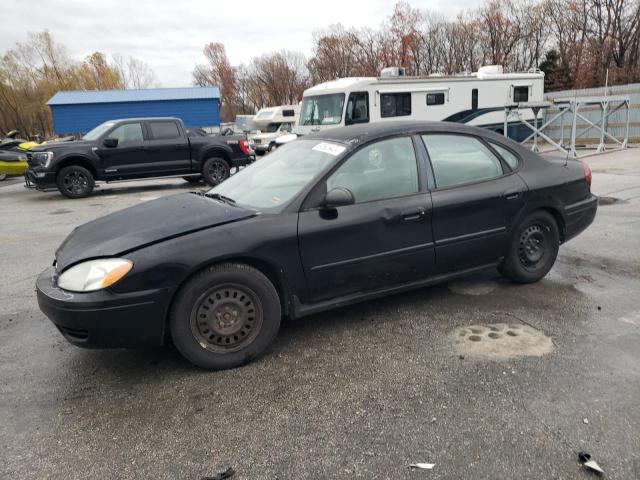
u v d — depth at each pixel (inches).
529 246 170.1
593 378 113.2
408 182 146.5
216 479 87.2
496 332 139.1
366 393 112.0
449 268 154.6
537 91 745.6
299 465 90.0
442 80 650.8
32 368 130.2
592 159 603.8
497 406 104.4
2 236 298.4
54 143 456.8
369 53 1931.6
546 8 1637.6
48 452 96.1
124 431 101.9
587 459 87.5
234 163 514.6
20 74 1888.5
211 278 120.2
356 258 137.2
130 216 138.0
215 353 123.6
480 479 84.6
